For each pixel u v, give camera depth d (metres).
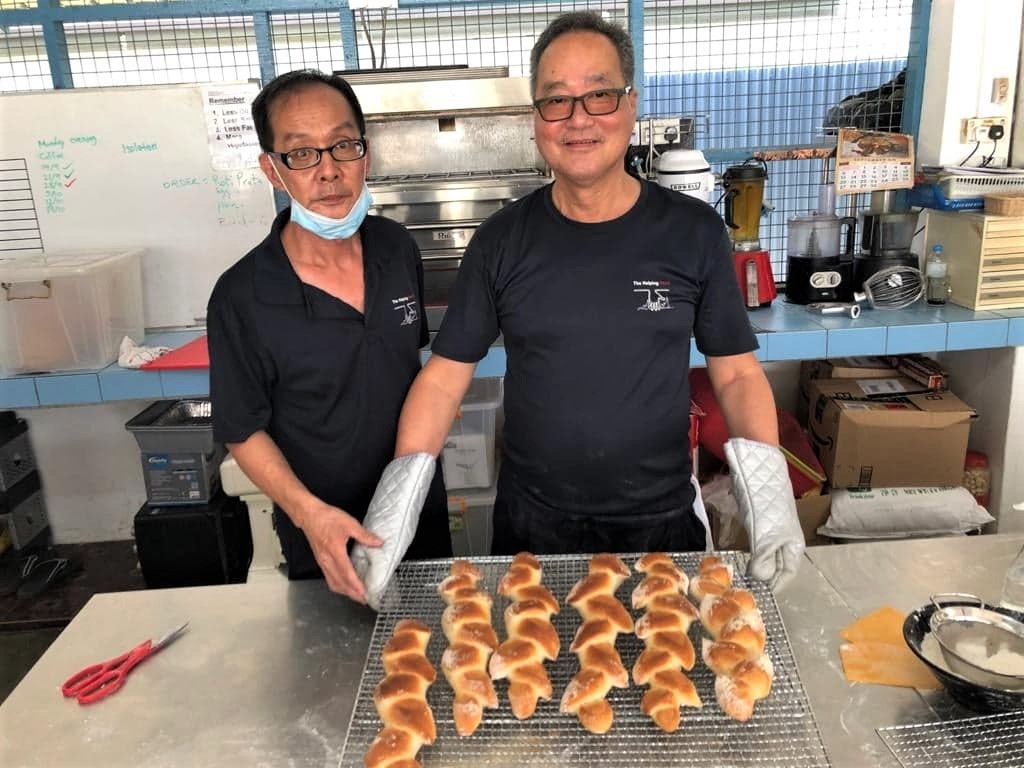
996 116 3.01
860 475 2.79
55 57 3.00
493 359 2.58
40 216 2.96
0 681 2.63
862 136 2.92
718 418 2.77
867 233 3.05
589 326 1.48
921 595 1.35
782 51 3.16
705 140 3.25
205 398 3.06
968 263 2.77
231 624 1.34
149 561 2.91
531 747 1.00
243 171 2.97
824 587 1.37
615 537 1.59
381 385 1.62
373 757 0.96
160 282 3.06
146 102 2.90
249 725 1.10
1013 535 1.54
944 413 2.71
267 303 1.53
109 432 3.35
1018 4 2.90
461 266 1.58
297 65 3.14
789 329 2.59
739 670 1.05
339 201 1.47
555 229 1.50
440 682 1.14
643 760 0.97
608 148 1.38
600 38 1.35
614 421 1.51
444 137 2.74
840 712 1.08
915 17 3.04
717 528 2.77
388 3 2.93
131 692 1.18
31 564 3.23
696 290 1.52
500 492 1.70
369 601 1.24
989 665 1.10
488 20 3.12
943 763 0.97
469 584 1.27
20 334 2.53
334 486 1.67
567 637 1.20
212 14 2.94
